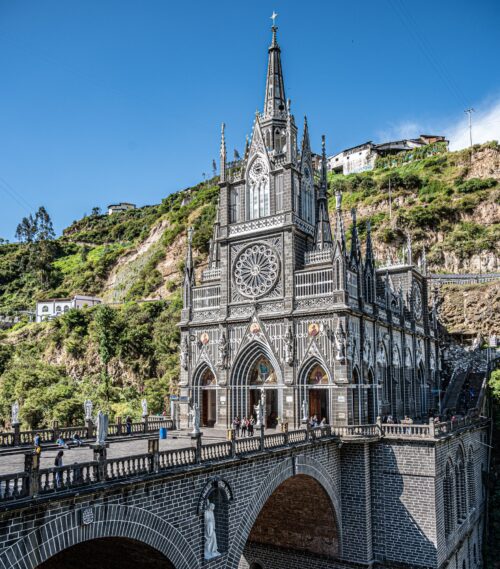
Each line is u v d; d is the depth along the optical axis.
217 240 61.16
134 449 38.78
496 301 102.75
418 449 47.25
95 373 108.25
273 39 66.25
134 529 25.94
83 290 171.50
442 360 95.94
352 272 55.16
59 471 22.73
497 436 72.00
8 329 144.50
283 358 54.47
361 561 47.31
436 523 45.81
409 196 151.62
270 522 52.16
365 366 55.44
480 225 130.25
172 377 100.69
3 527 20.30
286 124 60.22
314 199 63.12
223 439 47.31
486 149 151.38
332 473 47.69
